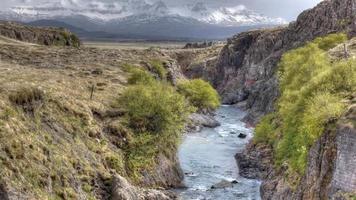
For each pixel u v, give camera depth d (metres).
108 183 50.38
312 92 57.34
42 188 40.81
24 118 46.69
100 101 72.50
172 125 70.19
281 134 72.19
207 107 146.38
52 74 87.75
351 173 39.50
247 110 168.50
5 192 35.56
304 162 50.00
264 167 71.00
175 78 154.62
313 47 108.00
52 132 50.72
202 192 62.47
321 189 42.97
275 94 119.44
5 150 39.75
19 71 82.19
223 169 75.94
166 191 60.19
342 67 55.66
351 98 49.25
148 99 69.38
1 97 46.38
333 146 42.97
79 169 49.25
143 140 64.25
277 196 52.75
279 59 196.12
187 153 87.81
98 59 136.62
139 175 60.12
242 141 102.00
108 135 62.28
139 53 180.88
